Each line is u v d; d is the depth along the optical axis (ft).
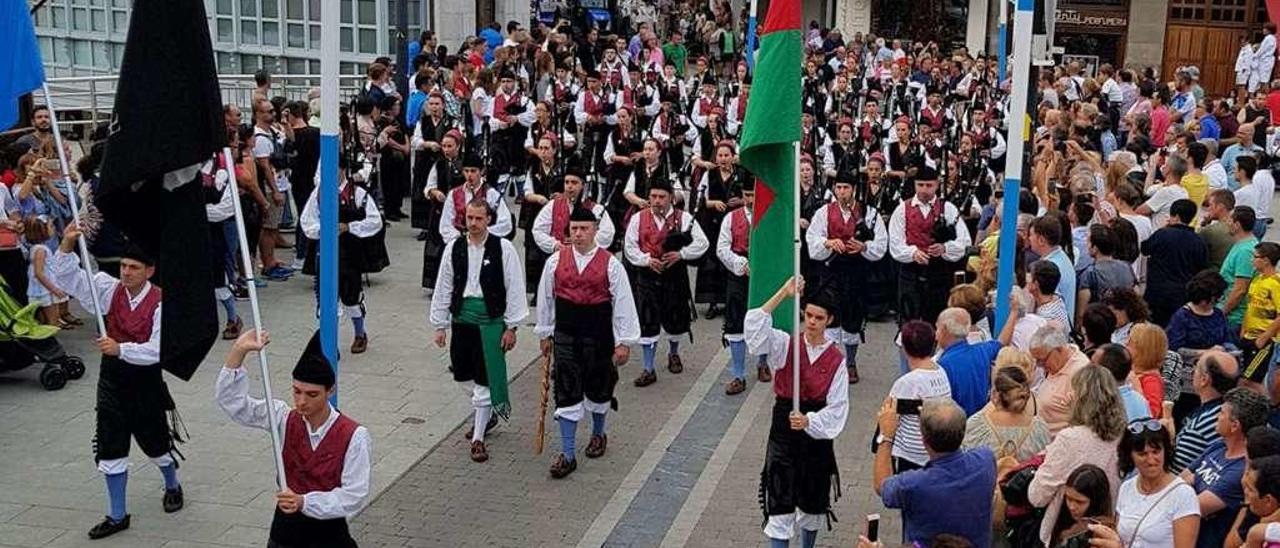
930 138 58.54
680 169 61.62
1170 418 27.07
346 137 52.90
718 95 76.07
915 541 21.62
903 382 25.61
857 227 40.70
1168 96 78.18
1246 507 21.77
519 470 34.40
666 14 131.54
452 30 84.74
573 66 75.10
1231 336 33.71
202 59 21.93
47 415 36.99
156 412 29.73
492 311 34.19
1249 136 62.03
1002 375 24.56
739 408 39.52
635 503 32.53
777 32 25.76
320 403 22.48
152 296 29.14
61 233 43.29
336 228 27.30
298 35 77.51
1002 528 24.63
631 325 34.30
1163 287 38.93
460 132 50.57
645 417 38.65
